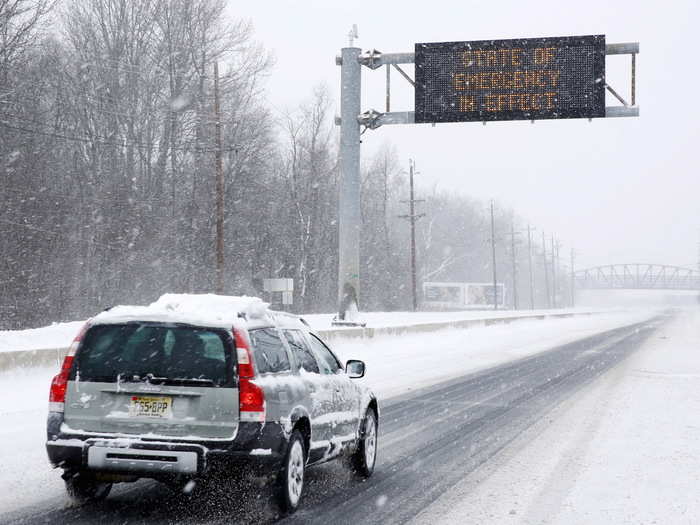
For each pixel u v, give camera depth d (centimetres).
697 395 1762
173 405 671
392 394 1775
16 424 1199
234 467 660
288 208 6881
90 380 680
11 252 3853
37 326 3931
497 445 1140
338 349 2736
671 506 777
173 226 5159
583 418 1414
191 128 5522
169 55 5397
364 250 8500
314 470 955
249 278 6312
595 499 808
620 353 3153
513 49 2642
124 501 762
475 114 2655
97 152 5066
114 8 5303
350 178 2800
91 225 4600
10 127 3891
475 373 2291
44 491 801
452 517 731
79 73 5044
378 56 2731
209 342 679
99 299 4522
